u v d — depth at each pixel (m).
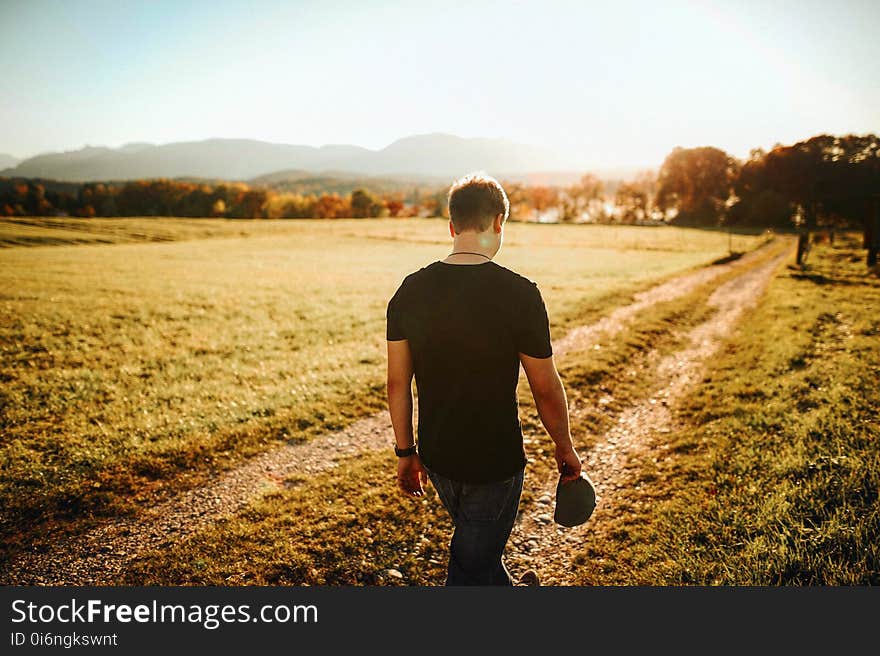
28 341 10.59
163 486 5.09
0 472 5.08
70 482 4.98
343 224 73.56
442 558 3.95
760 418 5.94
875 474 4.02
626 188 111.12
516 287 2.05
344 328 13.14
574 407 7.34
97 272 23.05
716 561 3.45
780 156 94.75
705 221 93.69
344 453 5.95
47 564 3.90
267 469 5.52
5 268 22.67
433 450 2.21
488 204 2.14
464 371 2.09
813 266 24.50
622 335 11.68
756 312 14.45
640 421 6.86
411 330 2.17
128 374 8.89
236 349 10.95
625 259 36.31
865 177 85.31
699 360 9.97
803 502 3.86
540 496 4.92
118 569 3.84
